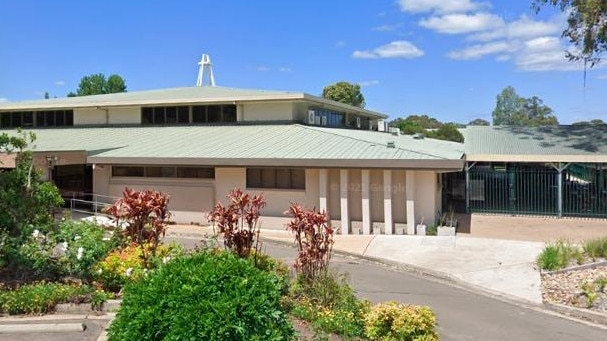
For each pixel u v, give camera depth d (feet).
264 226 72.43
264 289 19.04
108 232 42.01
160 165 74.59
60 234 35.76
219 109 96.02
